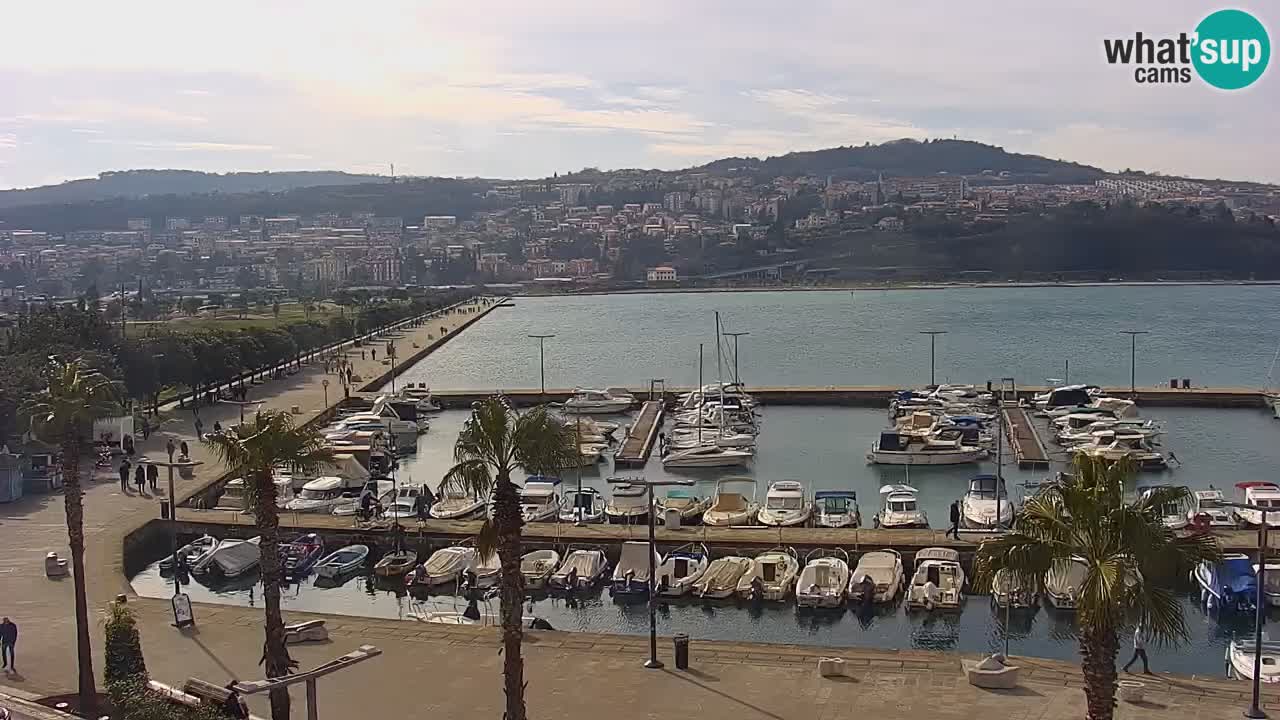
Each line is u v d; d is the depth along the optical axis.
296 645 48.81
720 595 62.00
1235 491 85.94
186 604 51.28
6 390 82.88
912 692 42.03
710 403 127.00
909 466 101.88
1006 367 181.75
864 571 62.69
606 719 40.12
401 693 43.16
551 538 70.12
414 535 72.56
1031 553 27.00
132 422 98.56
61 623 50.81
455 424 132.75
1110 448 102.44
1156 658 53.00
